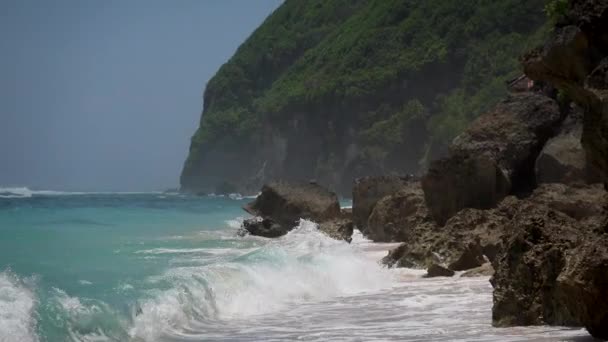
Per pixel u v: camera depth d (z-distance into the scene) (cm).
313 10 17750
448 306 1504
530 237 1231
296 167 13200
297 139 13188
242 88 16988
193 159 16538
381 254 2570
